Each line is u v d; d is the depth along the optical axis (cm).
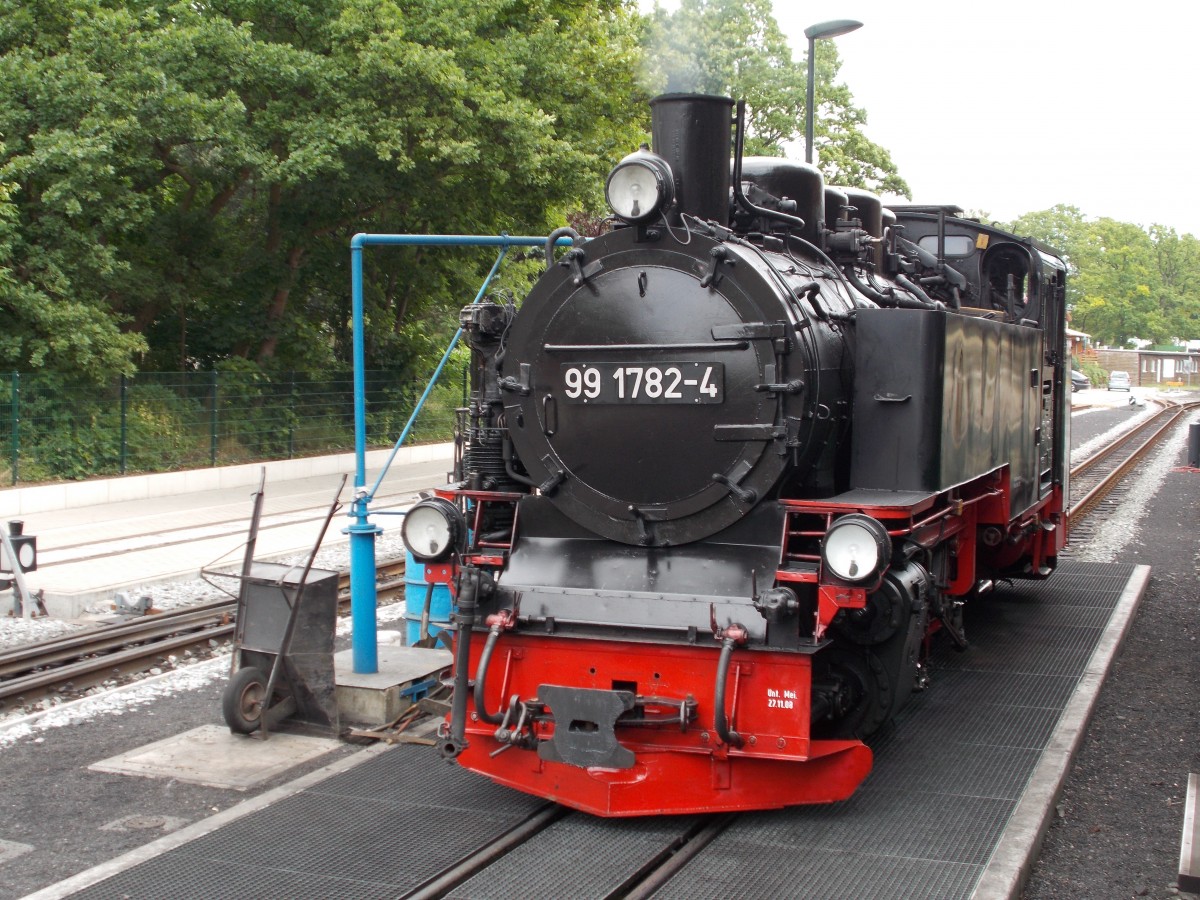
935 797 539
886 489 563
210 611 966
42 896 435
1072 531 1452
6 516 1502
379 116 1666
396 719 648
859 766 512
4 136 1575
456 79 1631
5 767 596
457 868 462
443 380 2534
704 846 487
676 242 555
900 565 556
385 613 960
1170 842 518
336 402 2152
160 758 605
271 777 579
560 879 455
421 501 569
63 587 1023
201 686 742
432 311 2555
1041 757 584
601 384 568
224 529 1411
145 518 1501
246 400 1955
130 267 1705
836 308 600
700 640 509
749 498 535
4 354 1590
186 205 1928
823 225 682
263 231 2059
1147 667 808
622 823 516
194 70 1609
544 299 589
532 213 1952
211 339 2031
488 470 621
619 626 523
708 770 509
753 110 2977
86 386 1686
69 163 1510
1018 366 795
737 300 540
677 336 551
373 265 2159
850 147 3231
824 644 498
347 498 1728
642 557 557
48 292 1611
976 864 464
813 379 536
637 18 1956
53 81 1534
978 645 827
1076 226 10956
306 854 476
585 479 574
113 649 871
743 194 622
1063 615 923
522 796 546
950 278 841
